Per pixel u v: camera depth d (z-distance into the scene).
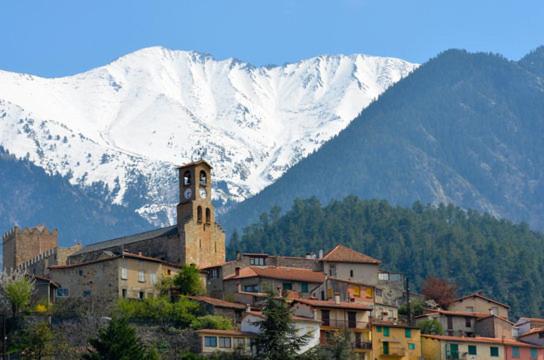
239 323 196.62
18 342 180.00
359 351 190.88
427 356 199.88
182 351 181.50
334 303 197.50
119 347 157.38
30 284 197.12
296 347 162.88
